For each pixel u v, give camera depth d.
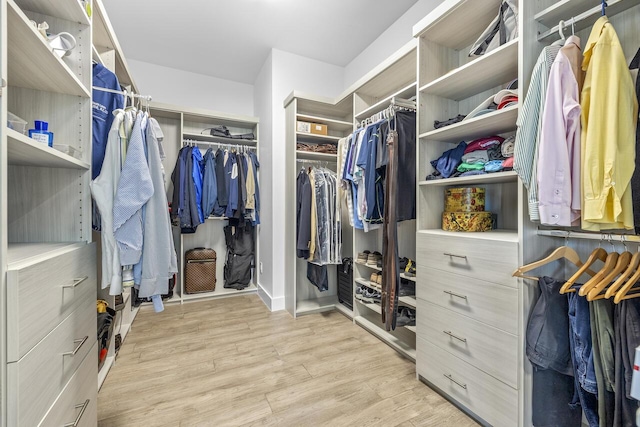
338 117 3.20
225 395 1.52
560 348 1.11
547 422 1.15
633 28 1.14
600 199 0.96
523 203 1.19
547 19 1.24
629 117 0.96
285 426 1.31
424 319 1.65
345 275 2.84
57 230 1.15
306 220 2.52
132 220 1.20
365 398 1.51
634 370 0.75
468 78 1.56
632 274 1.02
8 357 0.65
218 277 3.42
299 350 2.02
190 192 2.83
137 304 2.76
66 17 1.14
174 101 3.27
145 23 2.51
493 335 1.27
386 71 2.14
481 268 1.32
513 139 1.39
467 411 1.41
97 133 1.48
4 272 0.65
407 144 1.86
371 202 1.97
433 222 1.78
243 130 3.55
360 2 2.28
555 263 1.30
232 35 2.69
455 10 1.49
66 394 0.92
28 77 1.03
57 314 0.86
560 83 1.04
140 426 1.30
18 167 1.11
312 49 2.93
